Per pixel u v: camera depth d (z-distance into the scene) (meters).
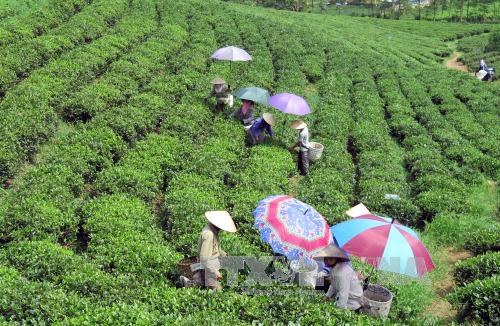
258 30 45.09
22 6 39.12
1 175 17.44
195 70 29.48
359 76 35.44
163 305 10.68
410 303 12.97
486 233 15.89
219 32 40.09
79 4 41.09
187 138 21.12
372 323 10.23
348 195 19.03
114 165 18.94
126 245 13.39
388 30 79.50
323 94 31.23
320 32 54.16
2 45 30.31
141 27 37.06
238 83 29.03
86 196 17.14
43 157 19.41
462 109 31.69
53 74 25.11
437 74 41.88
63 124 22.17
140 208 15.48
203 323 9.83
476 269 13.80
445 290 14.34
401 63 48.44
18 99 21.72
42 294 10.78
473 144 26.12
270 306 10.75
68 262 12.48
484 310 11.92
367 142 24.02
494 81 49.62
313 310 10.46
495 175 22.42
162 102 24.02
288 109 20.08
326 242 11.33
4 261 12.48
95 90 24.16
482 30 87.25
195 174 17.95
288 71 32.78
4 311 10.30
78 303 10.66
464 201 18.88
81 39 33.06
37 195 15.32
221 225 11.56
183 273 12.62
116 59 30.91
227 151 20.03
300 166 20.89
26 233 13.77
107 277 11.90
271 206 11.95
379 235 10.34
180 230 14.70
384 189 19.31
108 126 20.66
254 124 21.55
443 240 16.84
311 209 11.89
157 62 30.41
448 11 112.44
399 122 27.73
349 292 10.79
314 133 24.78
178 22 40.44
